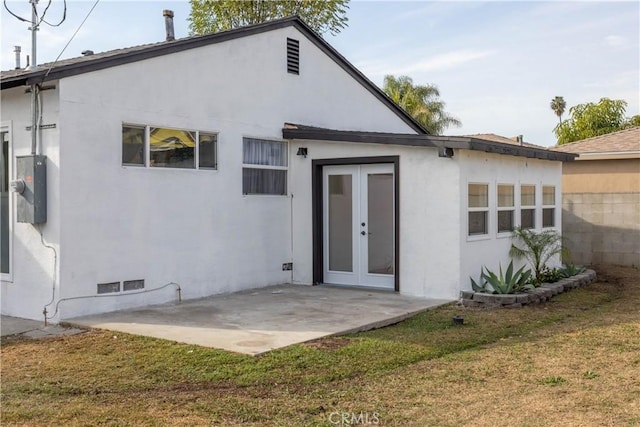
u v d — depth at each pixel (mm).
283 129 12875
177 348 7371
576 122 35938
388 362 6949
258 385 6137
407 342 7863
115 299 9781
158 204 10438
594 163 18500
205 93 11273
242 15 28203
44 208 9133
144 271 10219
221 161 11594
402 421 5227
